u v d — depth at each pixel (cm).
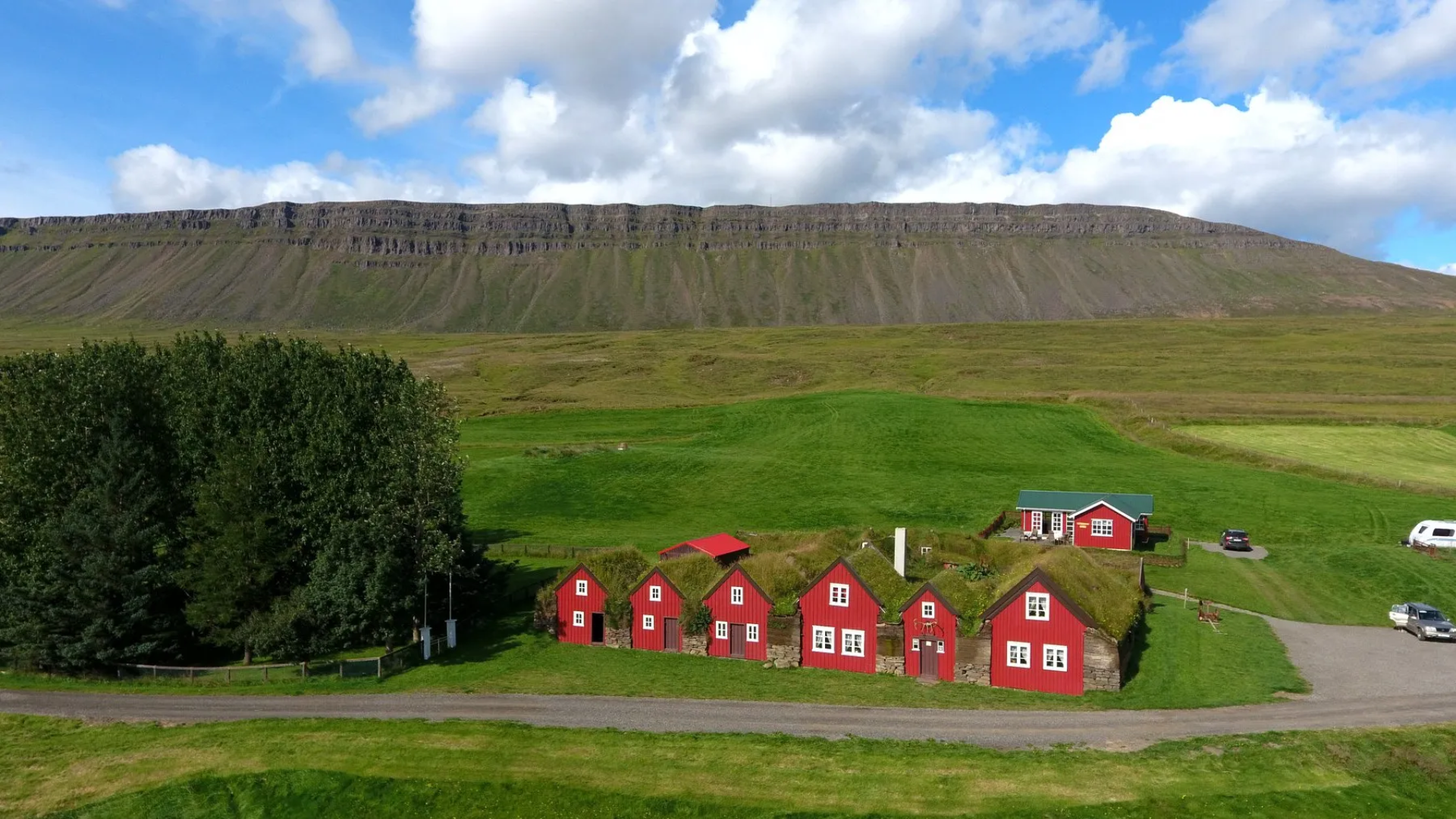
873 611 5659
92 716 4812
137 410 6431
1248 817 3384
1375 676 5144
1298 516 9231
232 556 5875
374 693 5178
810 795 3628
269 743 4291
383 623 6019
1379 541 8319
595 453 13088
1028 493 9112
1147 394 17125
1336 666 5362
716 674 5578
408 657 5925
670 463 12588
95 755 4225
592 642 6475
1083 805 3494
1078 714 4638
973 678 5353
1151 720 4497
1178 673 5259
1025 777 3753
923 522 9469
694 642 6109
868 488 11038
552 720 4606
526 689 5219
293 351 7175
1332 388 17862
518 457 12850
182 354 7106
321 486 6384
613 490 11250
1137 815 3416
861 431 14600
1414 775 3744
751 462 12638
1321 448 12138
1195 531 9038
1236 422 13862
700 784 3747
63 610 5522
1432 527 7969
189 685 5378
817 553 6612
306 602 6031
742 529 9406
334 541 6116
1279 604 6838
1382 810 3459
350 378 6931
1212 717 4516
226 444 6400
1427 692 4850
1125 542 8425
